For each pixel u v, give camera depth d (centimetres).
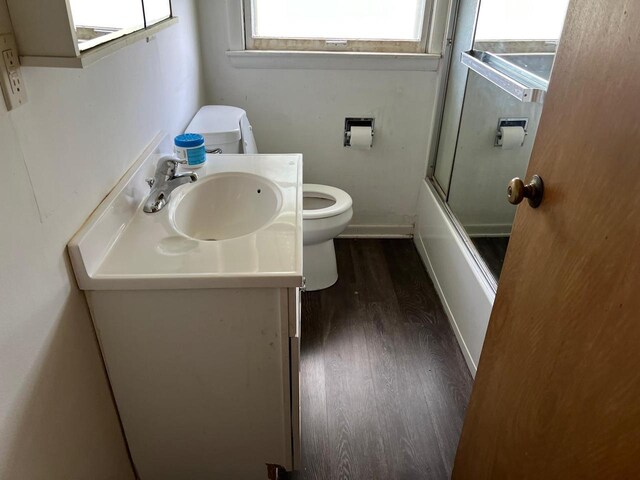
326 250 221
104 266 101
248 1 212
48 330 88
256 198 145
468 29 202
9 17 72
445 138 234
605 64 72
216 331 107
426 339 197
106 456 114
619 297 68
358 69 223
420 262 250
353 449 150
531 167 95
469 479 124
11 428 78
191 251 107
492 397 111
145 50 137
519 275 99
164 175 127
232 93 229
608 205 71
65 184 92
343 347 191
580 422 77
